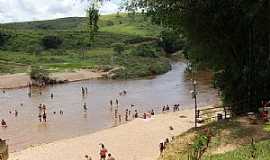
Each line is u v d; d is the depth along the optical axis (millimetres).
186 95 84812
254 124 27656
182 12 32156
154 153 40875
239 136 25406
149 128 52000
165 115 60938
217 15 30953
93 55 166375
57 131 55156
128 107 73000
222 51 33844
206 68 36250
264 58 32250
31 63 144500
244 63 33062
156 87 99250
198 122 40500
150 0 32875
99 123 59875
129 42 194625
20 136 52812
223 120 29781
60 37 193500
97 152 42688
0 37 180375
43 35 194875
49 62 148250
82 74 121312
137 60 149875
